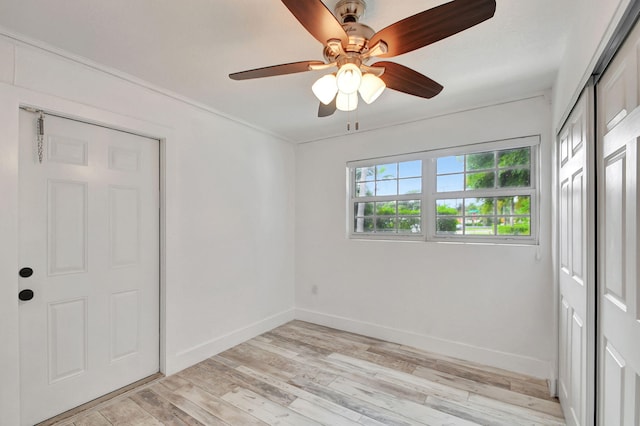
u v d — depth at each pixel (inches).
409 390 87.2
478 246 105.4
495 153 106.3
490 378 93.7
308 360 105.7
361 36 51.3
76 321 78.6
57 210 75.4
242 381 92.0
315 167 145.3
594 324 53.7
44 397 73.1
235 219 119.5
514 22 61.4
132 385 88.7
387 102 102.3
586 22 53.2
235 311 119.0
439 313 112.4
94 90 79.2
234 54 73.9
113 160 85.8
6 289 65.2
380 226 130.7
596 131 53.0
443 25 44.2
